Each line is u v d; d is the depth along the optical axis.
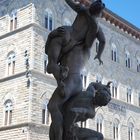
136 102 57.56
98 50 6.30
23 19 43.00
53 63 5.80
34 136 37.56
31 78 39.25
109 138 49.31
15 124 38.59
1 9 46.53
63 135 5.64
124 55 57.28
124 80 56.03
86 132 5.68
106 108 49.97
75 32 6.17
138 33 60.53
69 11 48.09
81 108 5.65
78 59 6.05
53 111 5.66
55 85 41.78
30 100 38.41
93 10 6.13
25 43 41.56
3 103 41.38
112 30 55.19
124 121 53.31
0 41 44.88
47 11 44.25
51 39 6.05
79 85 5.89
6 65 43.06
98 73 50.78
